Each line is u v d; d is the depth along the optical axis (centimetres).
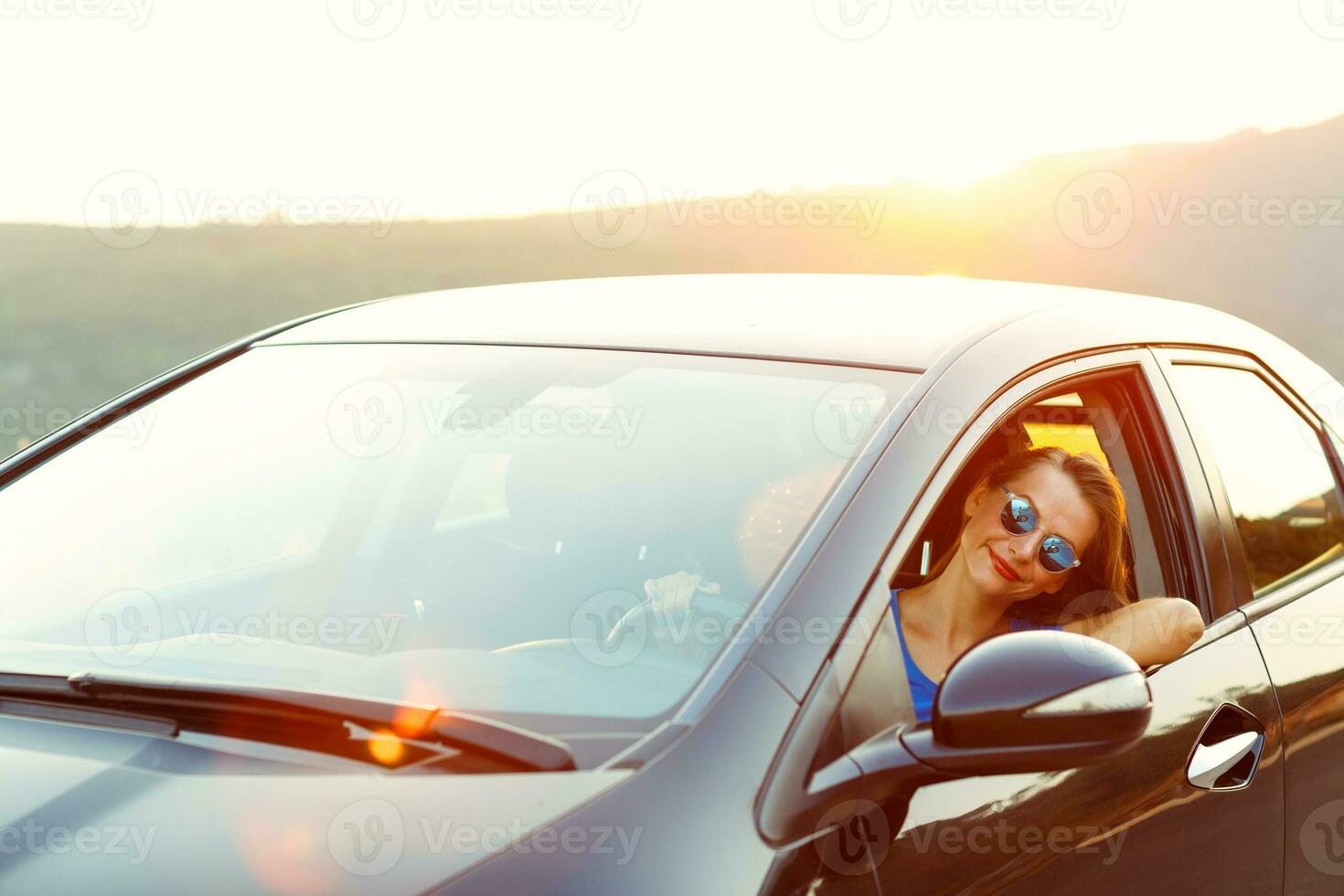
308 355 275
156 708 178
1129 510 256
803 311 249
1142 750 212
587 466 217
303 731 170
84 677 184
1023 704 168
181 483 248
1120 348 256
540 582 204
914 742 173
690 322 249
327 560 229
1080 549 238
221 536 234
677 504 204
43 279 4034
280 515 237
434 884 142
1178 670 232
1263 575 268
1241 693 239
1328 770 258
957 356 219
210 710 175
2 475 257
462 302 291
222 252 4512
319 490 242
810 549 184
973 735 168
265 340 288
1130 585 253
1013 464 235
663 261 3725
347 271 4034
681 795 155
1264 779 239
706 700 167
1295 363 317
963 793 179
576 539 207
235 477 248
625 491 210
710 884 147
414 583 216
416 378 254
